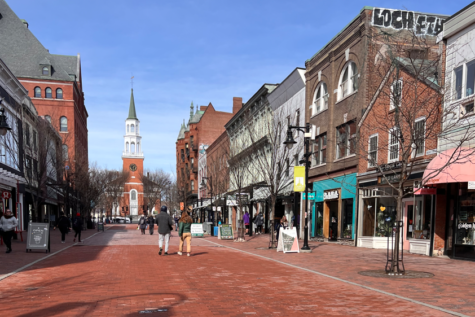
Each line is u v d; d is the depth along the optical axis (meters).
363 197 19.62
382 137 17.80
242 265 11.65
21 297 7.02
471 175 11.86
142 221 33.12
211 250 17.02
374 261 12.67
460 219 13.45
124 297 7.00
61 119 58.47
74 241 22.39
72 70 70.94
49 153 29.11
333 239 22.69
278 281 8.77
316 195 25.12
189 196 67.56
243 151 32.38
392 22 19.95
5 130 16.05
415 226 16.05
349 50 21.62
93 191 48.19
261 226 34.22
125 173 87.44
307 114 26.64
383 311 6.03
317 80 25.59
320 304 6.50
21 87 29.31
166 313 5.89
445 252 14.18
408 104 11.95
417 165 15.05
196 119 71.50
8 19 60.44
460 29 13.76
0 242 19.48
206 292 7.48
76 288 7.87
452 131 13.63
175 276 9.45
